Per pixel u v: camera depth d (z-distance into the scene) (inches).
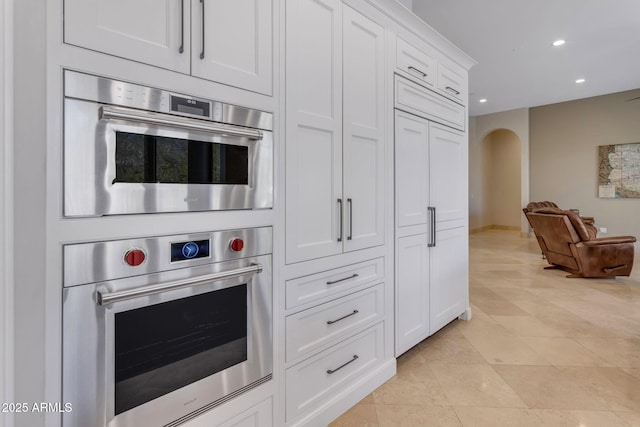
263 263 56.5
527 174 332.5
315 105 65.0
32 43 34.8
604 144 293.1
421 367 92.5
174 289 44.3
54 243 36.4
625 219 284.8
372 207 80.0
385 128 83.3
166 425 46.1
